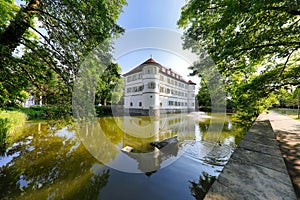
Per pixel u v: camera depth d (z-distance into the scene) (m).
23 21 3.07
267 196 1.17
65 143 6.20
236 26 3.83
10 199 2.79
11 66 2.99
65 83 3.89
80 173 3.79
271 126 5.58
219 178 1.47
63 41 3.93
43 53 3.52
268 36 3.41
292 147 2.94
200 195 2.96
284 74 4.70
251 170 1.66
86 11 3.97
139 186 3.23
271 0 2.63
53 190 3.05
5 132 5.84
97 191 3.03
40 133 7.67
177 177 3.66
